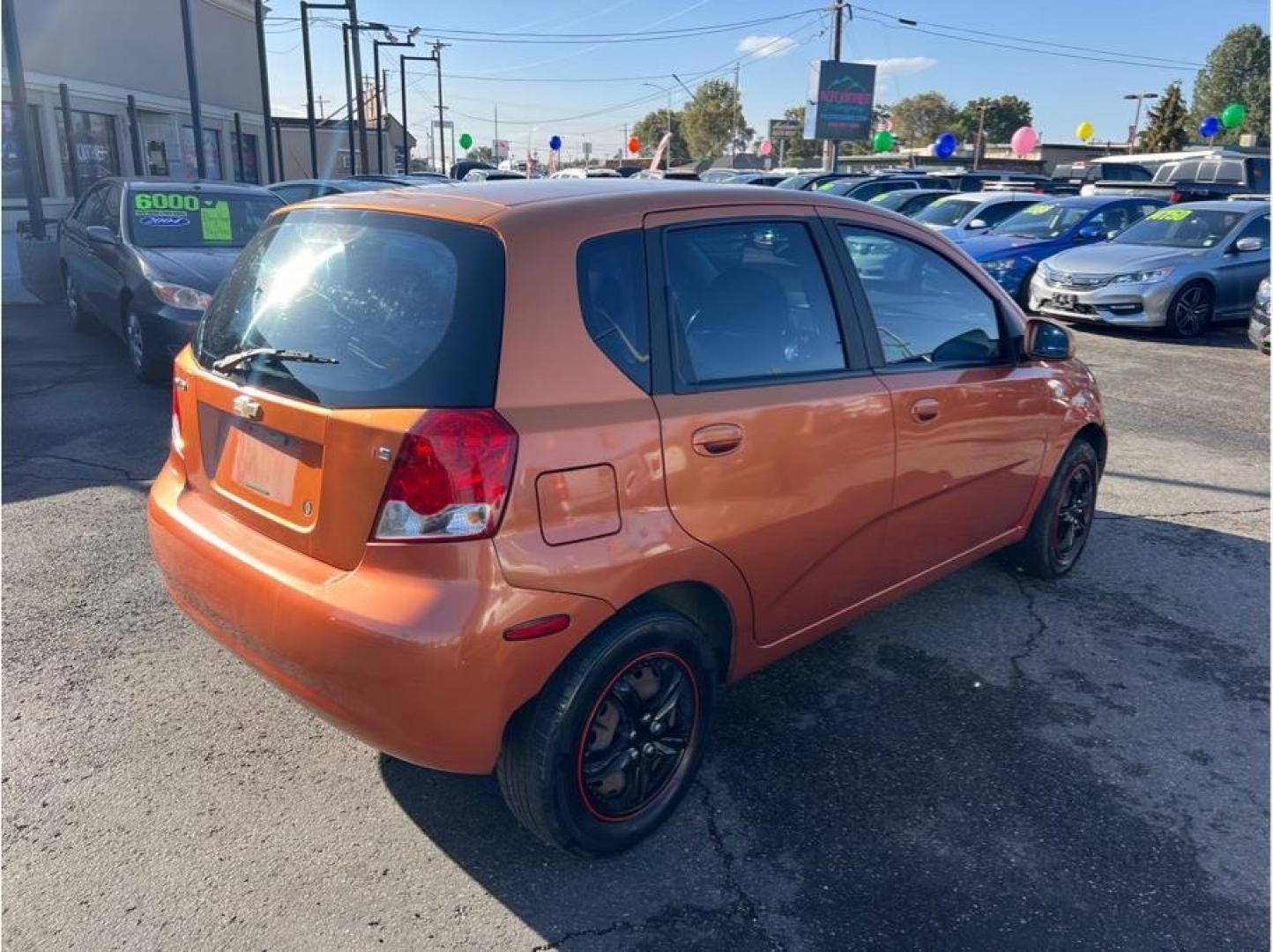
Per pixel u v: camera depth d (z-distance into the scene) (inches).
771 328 121.6
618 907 103.2
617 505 100.0
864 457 129.0
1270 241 488.4
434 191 116.3
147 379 317.1
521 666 94.4
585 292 102.9
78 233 390.9
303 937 98.0
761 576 118.3
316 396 100.5
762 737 134.2
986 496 158.9
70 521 205.6
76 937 97.2
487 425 92.0
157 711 136.9
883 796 122.1
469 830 114.4
